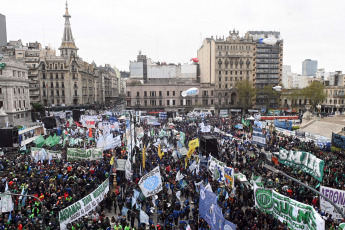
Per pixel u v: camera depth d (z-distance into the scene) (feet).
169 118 220.64
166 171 87.40
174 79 347.56
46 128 152.56
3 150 117.60
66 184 73.82
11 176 77.30
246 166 95.61
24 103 224.94
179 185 76.74
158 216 64.54
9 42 351.25
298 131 153.48
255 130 122.93
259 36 356.79
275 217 55.31
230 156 110.11
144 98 319.47
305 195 69.92
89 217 58.65
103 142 108.37
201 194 56.95
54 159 97.60
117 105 555.28
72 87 315.37
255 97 333.83
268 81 339.57
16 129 114.52
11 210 59.67
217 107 324.19
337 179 78.02
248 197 71.51
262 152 106.52
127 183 79.51
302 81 486.79
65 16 338.75
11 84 199.00
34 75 304.71
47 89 308.60
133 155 98.53
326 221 56.49
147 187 60.90
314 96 304.30
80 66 331.57
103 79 488.02
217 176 78.43
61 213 53.16
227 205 64.95
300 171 87.10
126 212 63.21
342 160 101.14
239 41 326.44
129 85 317.83
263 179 83.46
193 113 241.35
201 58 378.94
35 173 80.02
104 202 70.08
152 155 105.29
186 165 89.40
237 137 153.07
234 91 326.65
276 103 338.54
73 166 88.79
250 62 330.54
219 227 48.78
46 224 57.41
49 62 308.19
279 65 339.98
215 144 106.01
